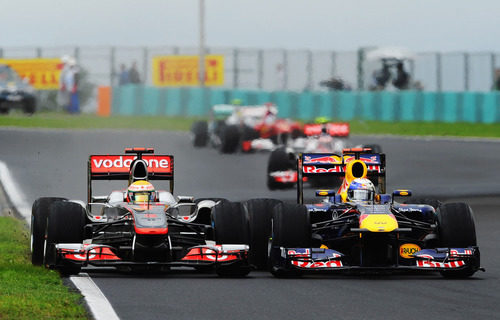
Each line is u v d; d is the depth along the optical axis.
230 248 41.91
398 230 40.91
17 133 141.00
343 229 43.88
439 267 41.16
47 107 189.62
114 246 44.06
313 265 41.31
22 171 99.62
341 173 47.62
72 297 34.88
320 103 189.12
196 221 46.34
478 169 111.88
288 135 124.62
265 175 103.00
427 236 43.16
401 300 35.06
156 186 93.00
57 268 42.19
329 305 33.91
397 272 42.38
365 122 186.50
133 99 196.75
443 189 93.06
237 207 43.75
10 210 75.31
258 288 38.31
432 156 125.75
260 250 44.03
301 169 47.81
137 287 38.19
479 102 183.62
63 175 97.44
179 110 195.00
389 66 199.25
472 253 41.56
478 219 70.12
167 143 137.38
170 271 45.19
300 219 42.31
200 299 35.12
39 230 43.91
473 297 35.78
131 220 42.78
